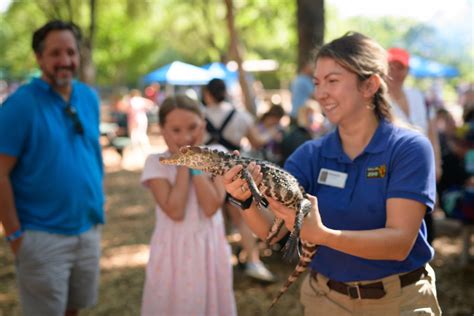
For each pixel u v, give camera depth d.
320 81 2.44
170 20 31.31
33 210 3.46
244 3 24.17
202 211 3.54
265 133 7.85
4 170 3.33
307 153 2.63
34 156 3.44
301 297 2.74
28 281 3.46
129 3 27.31
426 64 21.31
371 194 2.36
